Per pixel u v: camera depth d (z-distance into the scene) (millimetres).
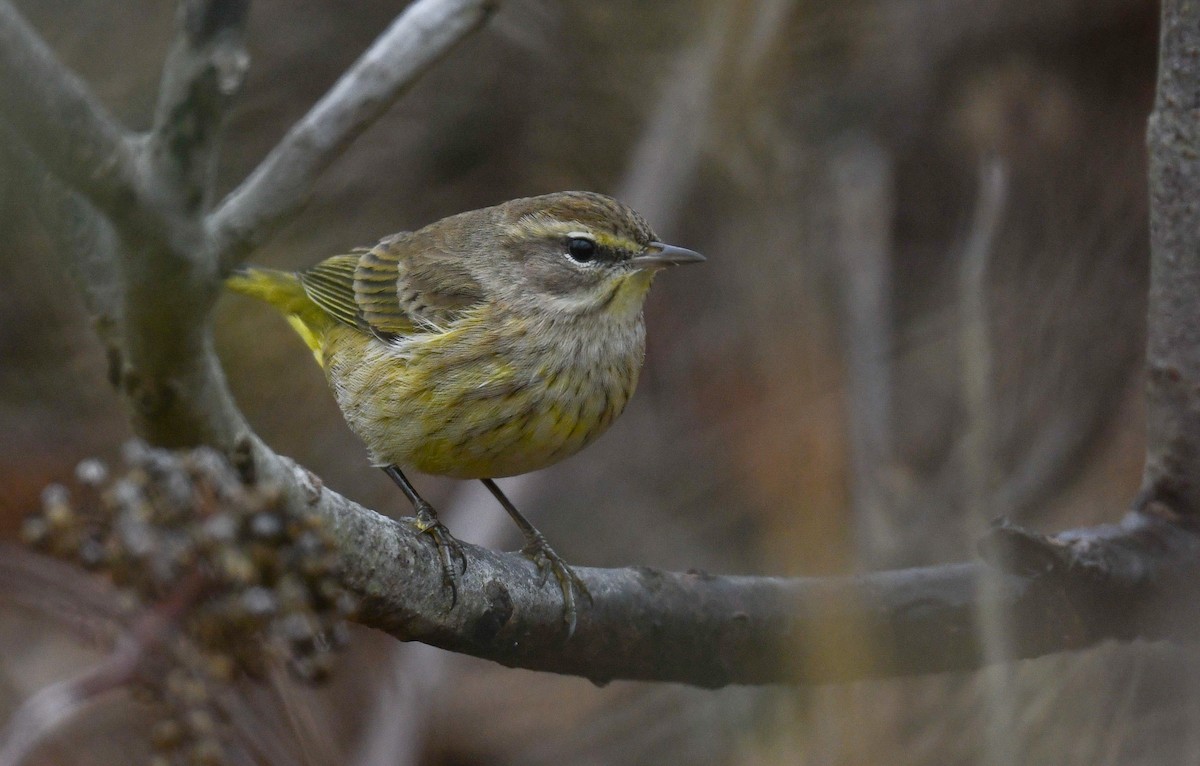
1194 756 7777
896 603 8258
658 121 13758
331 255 13969
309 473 6562
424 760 13312
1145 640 8500
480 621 8047
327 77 14000
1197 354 8500
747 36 13383
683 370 14719
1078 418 13438
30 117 4465
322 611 5238
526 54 14008
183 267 4898
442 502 14781
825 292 10484
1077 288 13961
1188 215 8414
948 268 14461
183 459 4836
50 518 4508
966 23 15328
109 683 4254
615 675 8891
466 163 14461
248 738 5477
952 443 12570
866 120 14805
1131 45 15055
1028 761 7891
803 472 5914
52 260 12430
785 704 9336
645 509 14602
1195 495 8711
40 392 12523
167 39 12734
